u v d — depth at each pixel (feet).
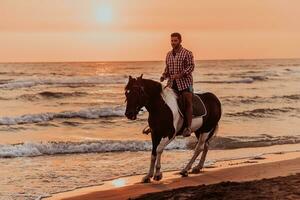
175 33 37.86
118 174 44.78
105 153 55.93
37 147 56.59
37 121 86.28
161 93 37.22
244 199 30.68
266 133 72.84
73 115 90.58
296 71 268.41
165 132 37.68
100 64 383.65
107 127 80.23
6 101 127.54
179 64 38.09
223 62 411.95
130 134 72.38
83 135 71.87
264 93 156.87
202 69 296.71
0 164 49.78
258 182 36.01
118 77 191.42
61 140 66.23
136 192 36.81
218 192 32.65
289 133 73.00
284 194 31.76
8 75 229.86
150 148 58.39
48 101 130.52
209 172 43.14
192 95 39.14
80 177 43.65
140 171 46.06
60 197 36.50
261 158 51.21
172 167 46.96
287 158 51.13
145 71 278.87
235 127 80.18
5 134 72.90
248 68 308.60
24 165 49.32
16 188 39.83
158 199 32.04
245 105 121.08
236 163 48.42
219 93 156.76
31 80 174.81
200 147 42.42
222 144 61.72
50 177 43.80
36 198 36.47
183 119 38.47
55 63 398.42
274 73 254.88
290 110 105.19
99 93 151.64
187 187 35.78
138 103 36.09
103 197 35.96
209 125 41.57
